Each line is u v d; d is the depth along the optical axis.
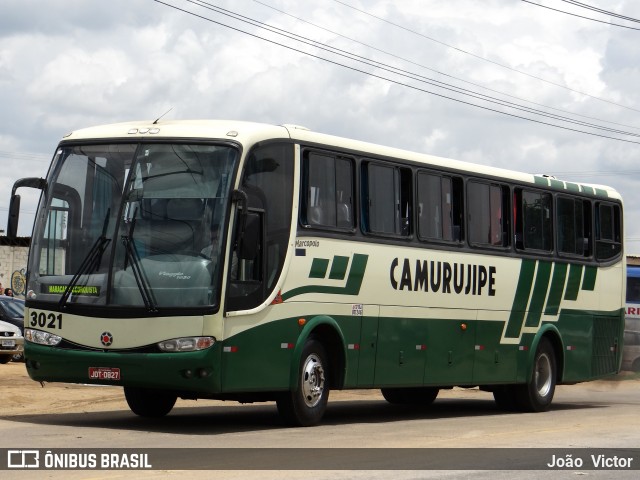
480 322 20.27
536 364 21.83
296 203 16.11
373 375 17.72
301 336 16.17
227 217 14.95
